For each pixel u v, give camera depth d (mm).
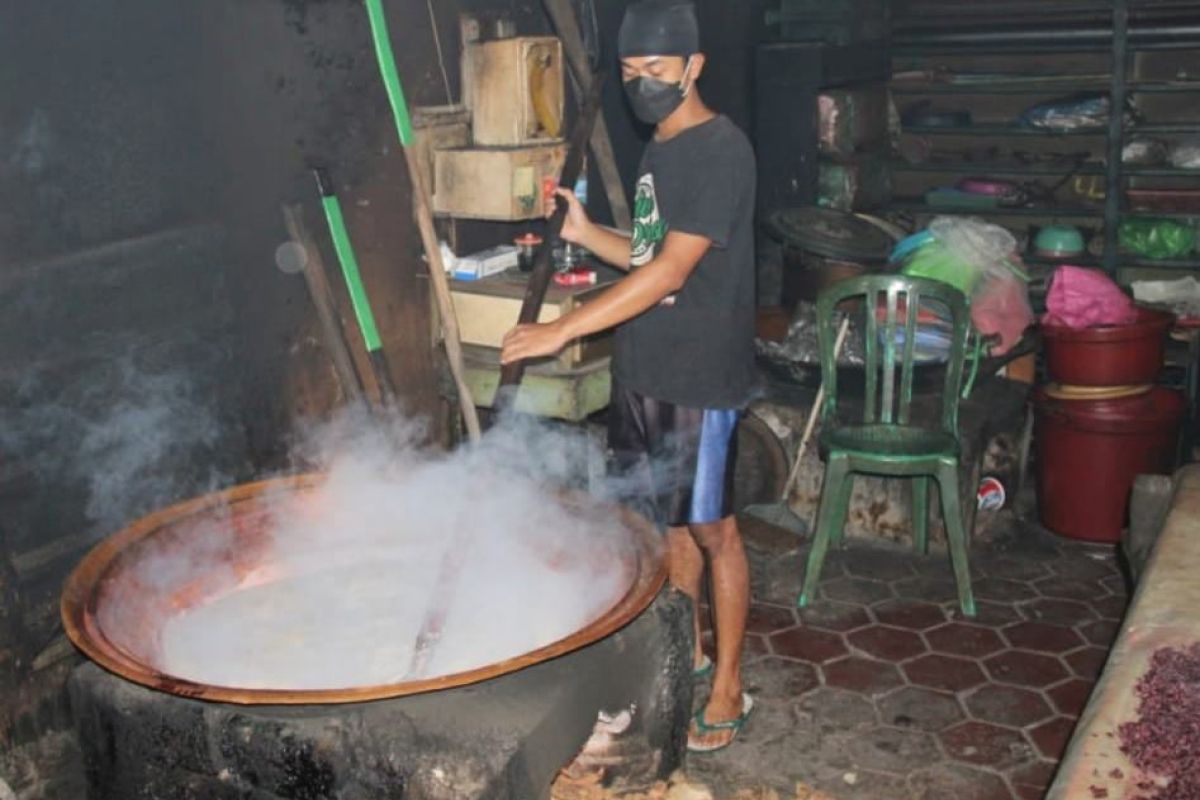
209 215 3207
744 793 2986
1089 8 5777
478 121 4051
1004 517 4848
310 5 3459
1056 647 3791
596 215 4742
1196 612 2404
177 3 3035
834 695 3502
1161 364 4656
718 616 3172
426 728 1928
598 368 3871
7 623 2717
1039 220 6160
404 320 4027
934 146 6293
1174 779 1814
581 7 4477
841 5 5555
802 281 4930
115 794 2098
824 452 4051
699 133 2803
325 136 3586
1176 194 5648
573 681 2074
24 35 2672
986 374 4578
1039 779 3074
